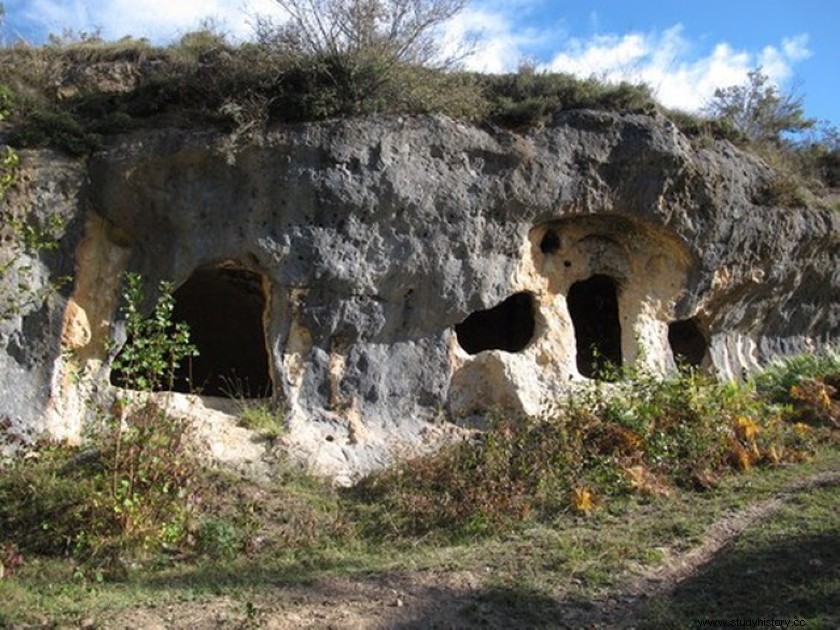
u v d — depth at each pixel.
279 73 12.67
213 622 7.32
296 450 11.90
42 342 11.54
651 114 14.50
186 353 9.77
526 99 13.91
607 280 15.88
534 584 8.16
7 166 9.85
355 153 12.62
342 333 12.87
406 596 8.02
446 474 11.14
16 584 7.98
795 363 15.59
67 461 10.07
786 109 21.09
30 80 12.88
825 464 11.80
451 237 13.19
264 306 13.70
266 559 9.13
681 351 16.56
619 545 9.05
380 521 10.29
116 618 7.33
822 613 7.12
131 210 12.17
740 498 10.43
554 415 12.46
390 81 13.00
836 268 17.30
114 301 12.17
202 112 12.45
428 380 13.22
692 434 11.70
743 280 15.72
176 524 9.18
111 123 12.27
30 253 11.52
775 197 15.79
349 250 12.70
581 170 13.93
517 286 13.85
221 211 12.38
